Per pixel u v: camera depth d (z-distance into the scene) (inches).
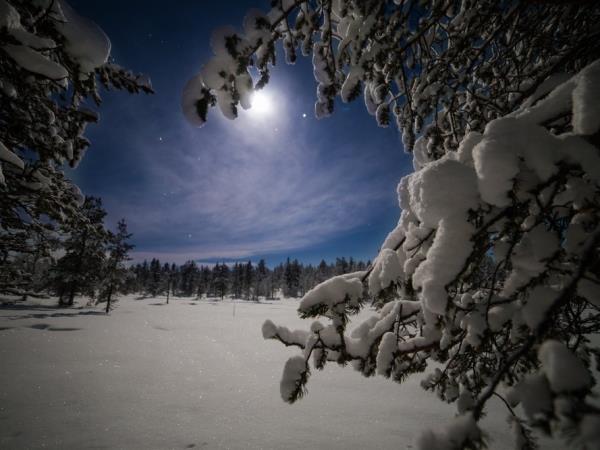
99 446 217.9
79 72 80.3
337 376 378.9
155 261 3186.5
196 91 50.7
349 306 55.8
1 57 60.9
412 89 81.2
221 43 49.4
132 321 858.1
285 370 51.4
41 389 313.1
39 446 215.5
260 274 3560.5
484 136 32.5
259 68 52.2
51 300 1221.7
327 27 68.2
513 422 35.1
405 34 69.7
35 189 152.8
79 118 144.5
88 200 943.7
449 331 49.9
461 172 34.6
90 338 583.2
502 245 37.5
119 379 357.1
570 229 34.3
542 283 34.7
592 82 28.7
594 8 62.4
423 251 48.0
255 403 299.7
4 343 488.1
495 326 40.0
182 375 383.6
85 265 1046.4
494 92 73.7
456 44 67.7
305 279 3415.4
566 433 17.4
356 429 249.6
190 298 2999.5
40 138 136.3
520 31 71.1
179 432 240.8
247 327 872.9
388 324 57.7
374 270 57.7
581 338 43.6
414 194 38.2
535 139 30.5
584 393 18.7
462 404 51.3
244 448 219.9
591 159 28.1
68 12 75.2
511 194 30.3
